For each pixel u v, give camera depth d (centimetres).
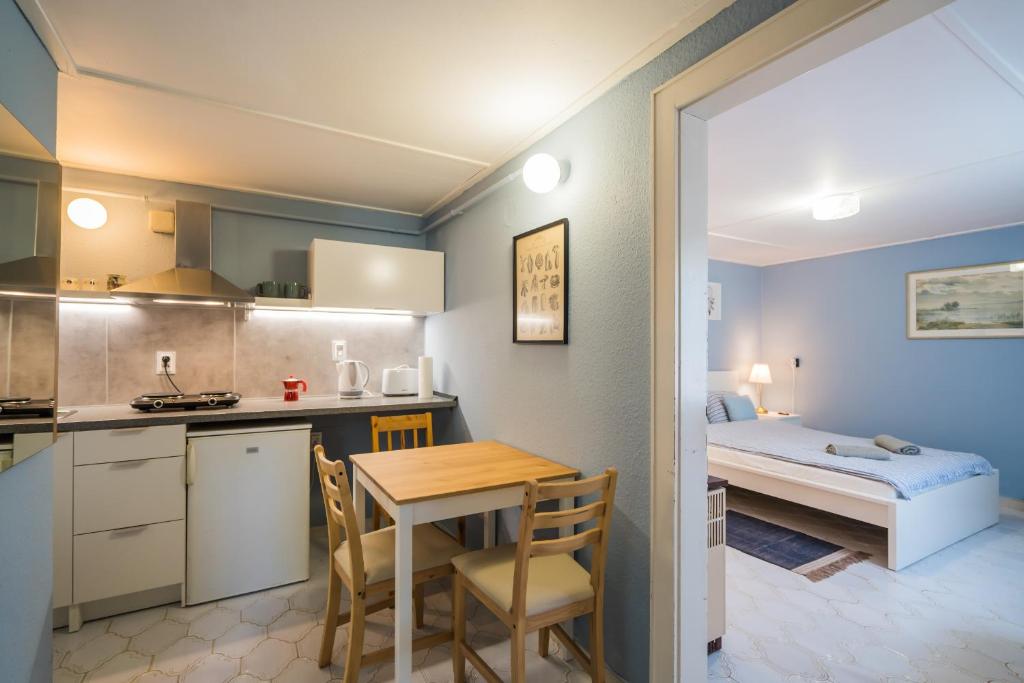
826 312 529
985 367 415
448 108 202
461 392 307
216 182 289
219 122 213
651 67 165
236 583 239
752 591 257
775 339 577
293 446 254
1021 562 292
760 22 130
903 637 215
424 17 146
